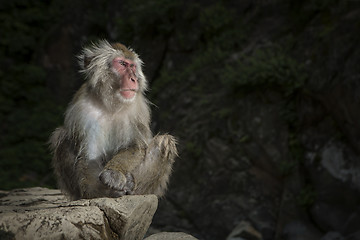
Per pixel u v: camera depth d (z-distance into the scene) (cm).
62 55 2741
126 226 493
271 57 1964
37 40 2836
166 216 1900
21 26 2794
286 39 2055
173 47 2398
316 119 1808
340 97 1698
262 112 1862
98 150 650
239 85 1919
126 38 2519
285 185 1784
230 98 1978
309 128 1819
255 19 2212
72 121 648
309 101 1809
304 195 1741
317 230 1714
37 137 2452
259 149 1842
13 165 2270
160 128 2153
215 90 2108
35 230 449
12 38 2769
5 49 2773
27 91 2669
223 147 1903
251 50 2130
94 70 666
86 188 589
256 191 1828
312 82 1791
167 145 655
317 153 1769
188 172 1952
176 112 2153
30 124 2486
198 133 1984
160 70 2405
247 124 1880
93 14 2792
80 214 474
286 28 2092
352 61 1697
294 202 1750
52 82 2700
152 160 644
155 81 2338
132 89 656
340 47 1753
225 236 1812
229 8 2302
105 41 715
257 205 1806
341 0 1895
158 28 2417
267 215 1781
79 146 637
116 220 492
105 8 2812
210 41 2278
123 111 669
